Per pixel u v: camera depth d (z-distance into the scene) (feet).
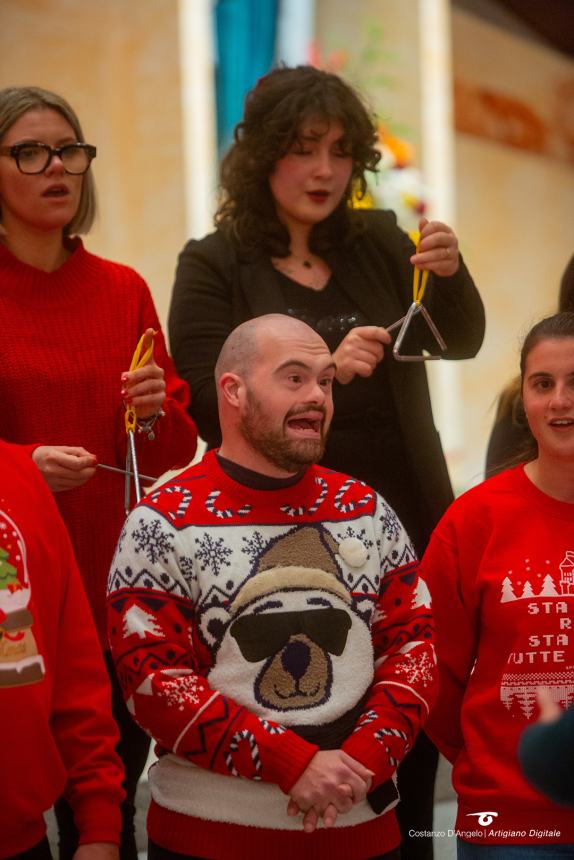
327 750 11.60
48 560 11.59
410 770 15.60
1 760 10.69
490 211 41.50
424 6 37.37
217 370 12.60
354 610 12.04
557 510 13.41
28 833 10.96
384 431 16.01
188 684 11.48
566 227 44.16
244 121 16.78
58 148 14.85
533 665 12.96
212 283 16.49
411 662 12.17
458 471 38.14
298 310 16.25
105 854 11.28
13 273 14.98
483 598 13.37
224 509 12.05
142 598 11.75
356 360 14.92
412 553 12.70
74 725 11.66
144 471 15.35
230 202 16.96
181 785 11.76
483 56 40.88
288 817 11.53
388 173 29.45
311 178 16.19
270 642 11.69
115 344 15.23
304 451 12.05
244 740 11.29
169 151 32.78
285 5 34.63
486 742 13.06
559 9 42.86
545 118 43.29
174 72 32.76
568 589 13.07
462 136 40.37
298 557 11.96
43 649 11.27
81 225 15.75
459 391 39.42
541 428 13.39
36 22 31.37
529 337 13.73
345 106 16.24
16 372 14.60
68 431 14.75
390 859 12.00
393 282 16.90
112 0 32.27
